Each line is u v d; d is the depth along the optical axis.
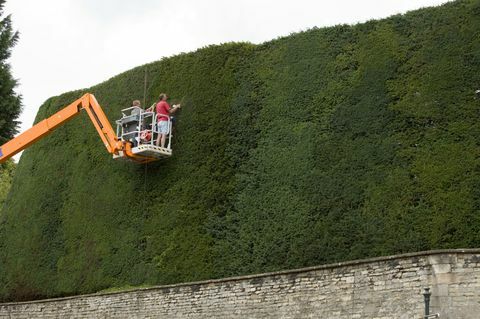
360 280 15.07
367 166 16.83
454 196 15.52
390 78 17.38
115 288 20.28
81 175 23.00
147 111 20.94
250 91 19.69
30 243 23.42
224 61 20.53
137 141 20.59
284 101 18.94
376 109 17.25
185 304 17.84
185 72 21.34
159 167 20.80
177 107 20.75
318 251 16.78
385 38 17.88
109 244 21.05
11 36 27.66
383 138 16.89
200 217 19.20
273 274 16.44
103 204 21.78
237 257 18.11
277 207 17.88
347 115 17.64
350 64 18.23
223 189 19.08
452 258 14.03
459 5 17.12
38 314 21.59
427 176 15.97
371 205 16.41
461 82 16.42
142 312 18.69
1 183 44.56
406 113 16.80
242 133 19.36
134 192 21.09
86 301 20.23
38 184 24.36
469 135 15.91
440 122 16.33
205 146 19.92
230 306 16.98
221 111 19.98
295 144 18.23
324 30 19.02
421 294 14.16
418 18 17.62
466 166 15.65
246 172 18.88
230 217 18.66
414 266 14.38
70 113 21.88
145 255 19.97
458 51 16.72
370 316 14.73
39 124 22.14
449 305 13.82
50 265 22.47
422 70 17.00
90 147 23.20
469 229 15.14
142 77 22.70
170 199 20.09
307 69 18.88
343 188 16.95
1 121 26.09
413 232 15.68
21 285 23.06
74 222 22.44
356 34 18.44
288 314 15.98
